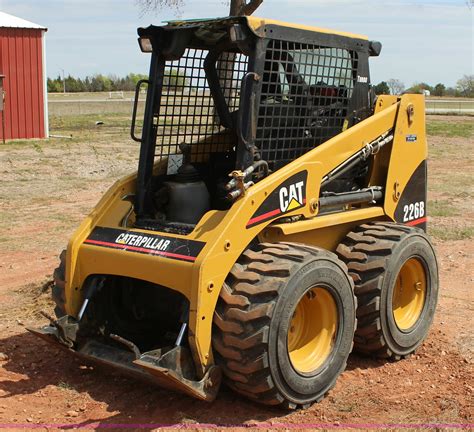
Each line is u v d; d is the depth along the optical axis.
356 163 5.96
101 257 5.33
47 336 5.43
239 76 5.85
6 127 23.67
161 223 5.46
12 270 8.82
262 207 5.08
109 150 20.72
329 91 5.92
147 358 4.77
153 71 5.66
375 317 5.78
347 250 5.91
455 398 5.37
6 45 23.30
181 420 4.92
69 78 83.50
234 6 10.31
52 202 13.21
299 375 5.01
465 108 50.12
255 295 4.77
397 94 6.58
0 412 5.06
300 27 5.50
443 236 10.80
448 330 6.87
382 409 5.19
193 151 6.00
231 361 4.80
